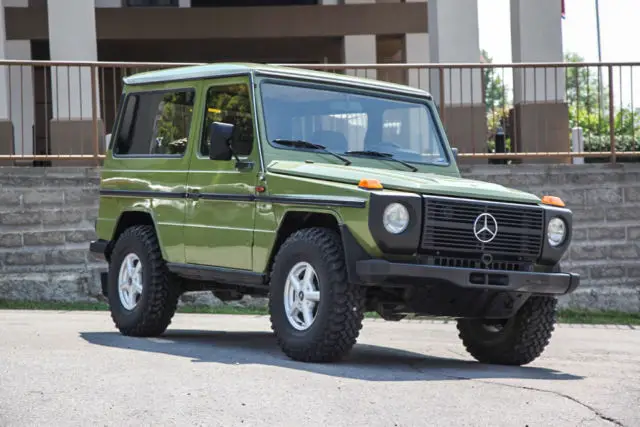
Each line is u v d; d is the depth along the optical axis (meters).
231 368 7.29
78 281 14.31
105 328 10.84
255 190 8.64
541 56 16.66
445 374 7.56
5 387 6.36
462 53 16.64
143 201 9.95
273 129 8.81
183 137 9.63
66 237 14.34
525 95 16.41
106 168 10.50
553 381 7.37
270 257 8.48
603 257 14.95
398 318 8.74
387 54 24.70
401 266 7.60
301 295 8.07
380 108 9.47
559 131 16.42
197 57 22.31
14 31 19.88
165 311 9.88
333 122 9.16
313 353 7.86
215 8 20.47
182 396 6.11
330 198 7.93
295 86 9.09
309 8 20.67
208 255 9.14
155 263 9.80
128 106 10.39
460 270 7.82
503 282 8.04
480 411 5.88
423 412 5.80
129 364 7.42
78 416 5.52
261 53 22.38
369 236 7.66
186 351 8.56
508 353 8.87
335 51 22.53
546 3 16.69
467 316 8.35
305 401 6.02
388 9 20.78
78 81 15.79
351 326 7.77
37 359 7.61
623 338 11.73
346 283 7.76
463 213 7.94
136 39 20.44
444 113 14.87
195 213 9.30
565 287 8.37
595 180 14.94
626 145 15.23
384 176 8.10
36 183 14.28
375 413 5.73
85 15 16.95
